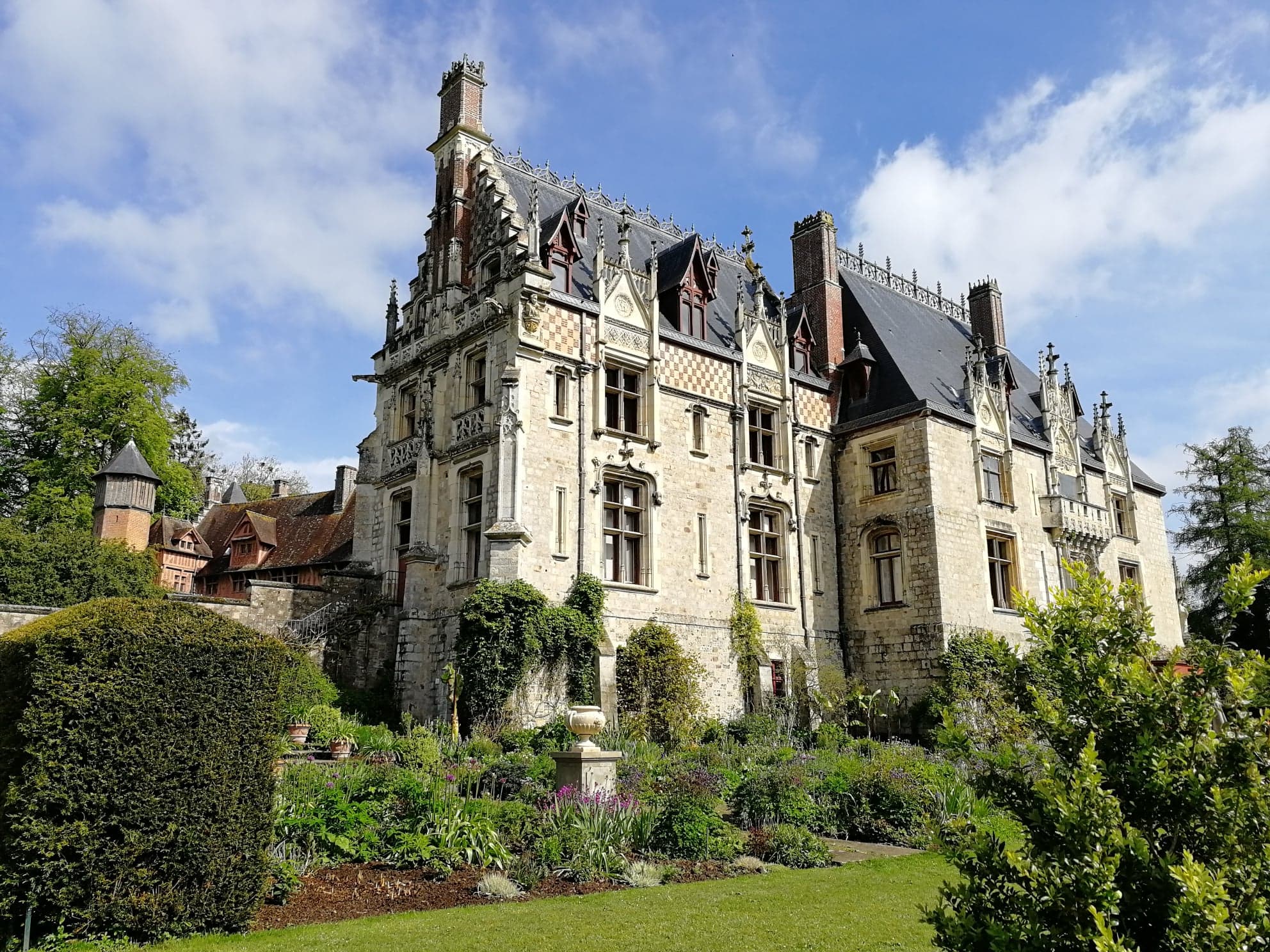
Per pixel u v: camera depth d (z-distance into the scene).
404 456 30.67
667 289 32.06
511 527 25.41
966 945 5.85
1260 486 48.09
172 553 45.62
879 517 33.44
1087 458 40.53
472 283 29.83
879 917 11.28
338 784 14.34
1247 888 5.40
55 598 27.70
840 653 33.44
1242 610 6.33
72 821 9.66
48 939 9.34
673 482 29.94
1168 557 44.28
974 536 33.09
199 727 10.48
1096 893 5.39
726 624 30.27
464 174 31.30
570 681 25.62
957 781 18.75
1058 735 6.31
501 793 17.14
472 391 29.08
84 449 43.53
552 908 11.51
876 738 31.47
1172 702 6.09
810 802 17.73
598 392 28.47
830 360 36.25
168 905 9.94
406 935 10.06
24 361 46.16
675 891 12.75
